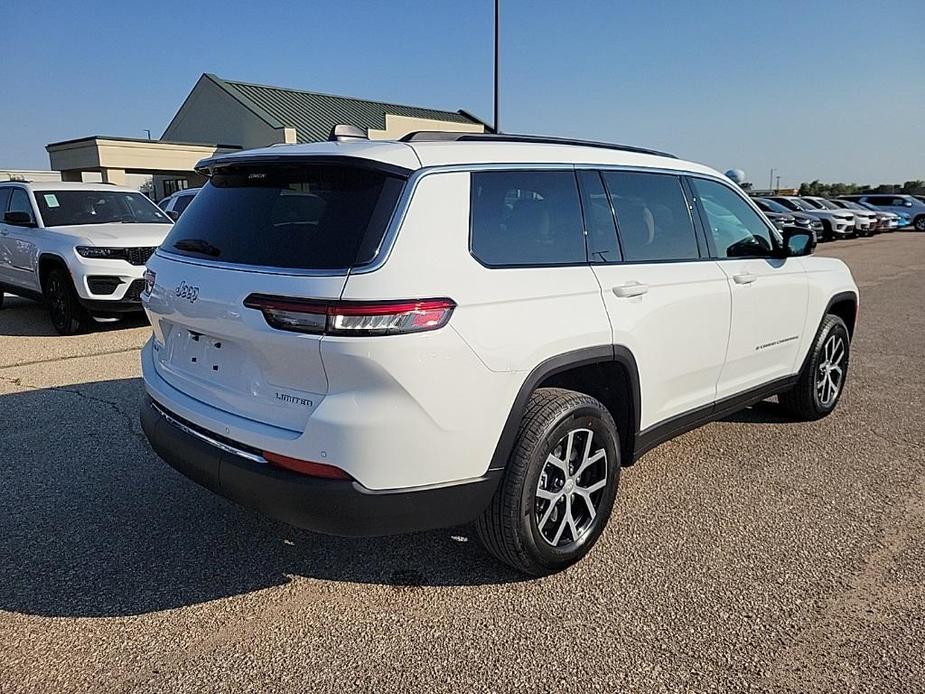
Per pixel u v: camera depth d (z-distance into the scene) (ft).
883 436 16.22
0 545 11.14
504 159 9.91
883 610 9.49
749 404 14.87
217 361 9.61
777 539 11.42
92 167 83.97
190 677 8.23
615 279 10.85
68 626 9.16
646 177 12.20
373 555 10.94
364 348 8.05
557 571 10.37
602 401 11.64
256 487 8.79
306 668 8.39
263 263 8.91
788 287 14.90
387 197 8.64
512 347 9.14
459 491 9.04
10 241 30.73
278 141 97.35
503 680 8.17
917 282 46.21
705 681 8.14
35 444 15.40
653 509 12.50
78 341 26.50
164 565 10.62
